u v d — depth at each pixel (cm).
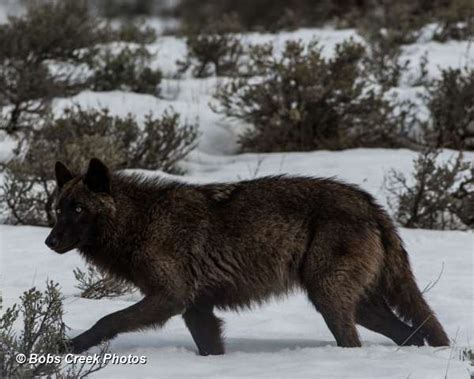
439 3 7512
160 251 2148
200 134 5041
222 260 2161
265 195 2194
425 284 2936
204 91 5806
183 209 2172
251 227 2161
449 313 2595
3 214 3938
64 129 4303
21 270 3086
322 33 7156
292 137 4959
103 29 6350
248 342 2295
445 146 4872
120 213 2186
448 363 1939
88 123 4394
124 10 10194
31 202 3825
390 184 4122
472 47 6556
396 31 6719
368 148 4888
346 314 2153
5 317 1922
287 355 2055
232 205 2181
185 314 2194
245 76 5422
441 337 2241
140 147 4512
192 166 4662
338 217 2169
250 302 2227
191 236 2152
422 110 5269
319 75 4866
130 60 5775
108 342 2041
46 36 5350
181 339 2362
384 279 2242
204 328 2177
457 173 4212
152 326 2141
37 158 3884
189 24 7681
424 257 3309
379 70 5766
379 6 7606
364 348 2106
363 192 2248
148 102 5406
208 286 2167
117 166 3941
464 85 4866
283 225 2162
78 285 2886
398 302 2253
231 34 7050
